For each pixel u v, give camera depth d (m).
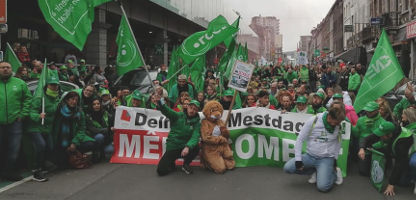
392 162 6.48
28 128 5.87
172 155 6.22
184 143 6.21
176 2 29.55
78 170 6.50
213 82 10.57
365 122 6.20
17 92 5.69
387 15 27.78
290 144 6.62
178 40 38.59
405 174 5.35
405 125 5.91
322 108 7.22
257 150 6.81
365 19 39.94
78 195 5.20
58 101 6.36
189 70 12.21
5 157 6.12
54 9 5.98
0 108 5.53
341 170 6.04
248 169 6.54
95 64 20.31
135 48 6.98
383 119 6.10
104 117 7.21
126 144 7.12
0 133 5.61
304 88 10.27
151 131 7.07
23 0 17.98
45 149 6.33
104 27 20.61
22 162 6.77
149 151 7.05
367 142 5.49
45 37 20.81
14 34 18.45
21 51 12.34
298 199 5.00
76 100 6.41
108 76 15.07
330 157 5.33
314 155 5.34
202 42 9.49
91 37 20.30
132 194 5.22
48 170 6.51
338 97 6.85
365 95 7.48
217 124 6.31
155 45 30.27
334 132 5.27
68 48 22.23
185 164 6.28
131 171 6.42
